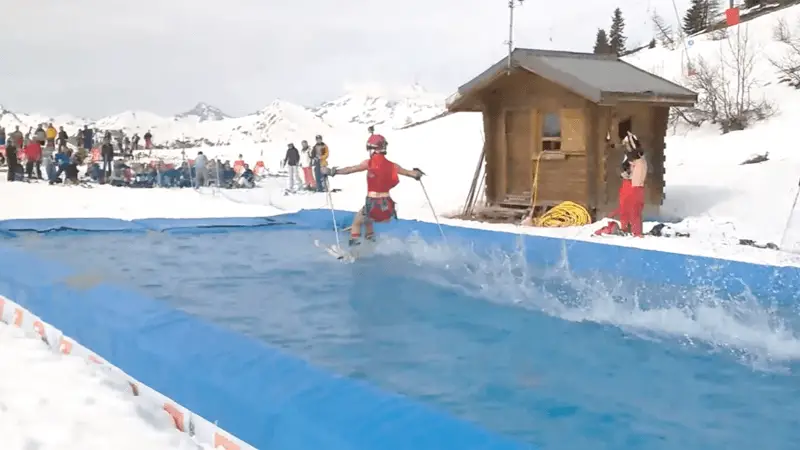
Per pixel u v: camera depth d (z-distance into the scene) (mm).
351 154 32375
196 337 4668
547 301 7008
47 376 4875
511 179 14844
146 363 4641
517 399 4348
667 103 13492
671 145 21203
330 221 12555
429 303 6883
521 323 6188
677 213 13781
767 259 9445
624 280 7969
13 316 6551
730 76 25859
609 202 13516
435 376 4773
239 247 10125
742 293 7309
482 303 6910
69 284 6176
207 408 4066
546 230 12195
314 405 3596
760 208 13039
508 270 8500
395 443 3174
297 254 9570
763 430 3896
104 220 12039
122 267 8523
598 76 13672
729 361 5195
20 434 3883
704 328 6086
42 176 24703
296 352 5281
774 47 27375
